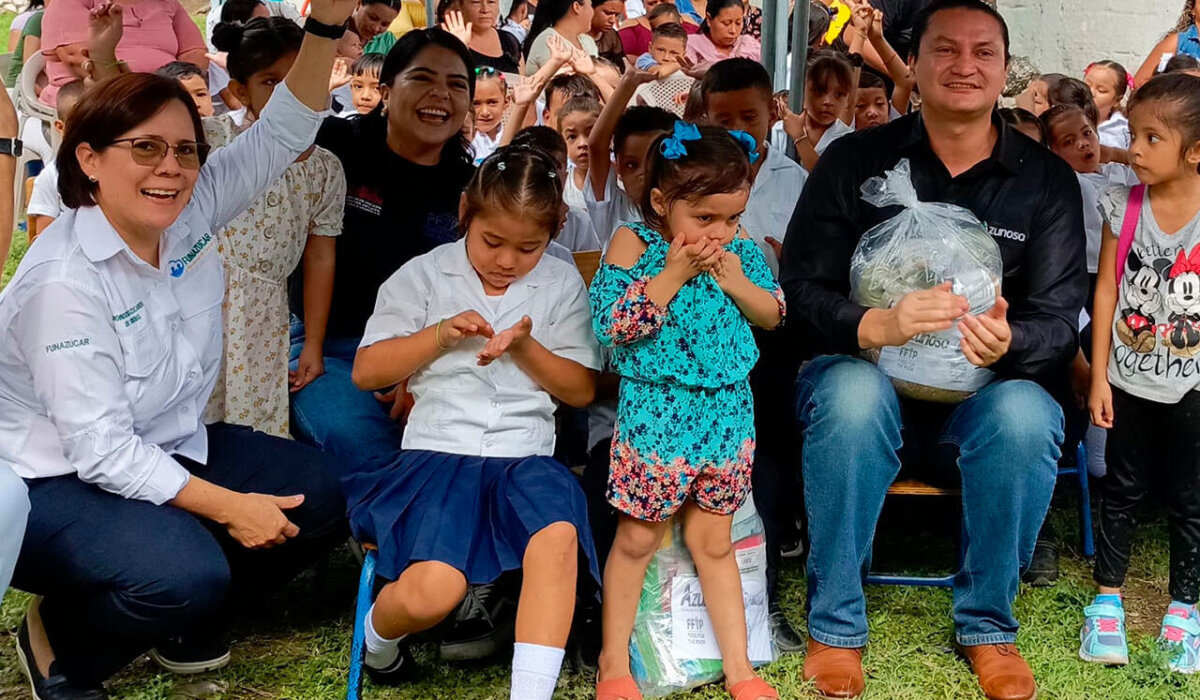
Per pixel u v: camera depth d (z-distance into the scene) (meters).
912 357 3.08
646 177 2.84
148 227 2.75
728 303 2.88
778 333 3.60
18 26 7.61
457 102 3.60
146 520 2.76
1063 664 3.19
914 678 3.11
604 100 6.04
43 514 2.73
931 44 3.14
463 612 3.15
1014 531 3.00
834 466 2.99
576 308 2.99
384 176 3.67
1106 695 3.06
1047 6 8.89
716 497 2.91
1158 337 3.15
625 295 2.77
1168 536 3.92
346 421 3.43
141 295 2.82
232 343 3.34
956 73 3.09
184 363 2.94
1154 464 3.38
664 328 2.82
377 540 2.77
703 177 2.68
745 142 2.83
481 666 3.15
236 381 3.36
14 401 2.80
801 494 3.69
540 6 7.71
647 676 3.01
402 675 3.05
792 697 3.02
